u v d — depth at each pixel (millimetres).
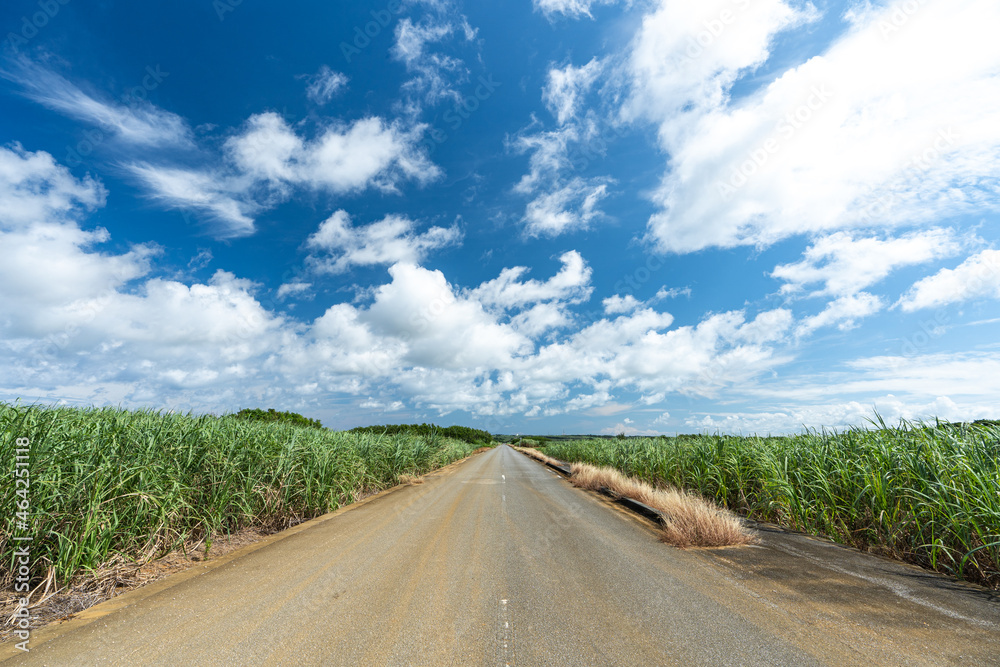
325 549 5809
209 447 6832
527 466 24672
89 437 5320
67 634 3229
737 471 8742
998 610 3545
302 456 8750
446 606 3748
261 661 2795
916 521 5090
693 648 2926
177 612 3645
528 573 4691
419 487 13492
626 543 6070
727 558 5234
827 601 3768
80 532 4352
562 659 2799
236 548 5969
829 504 6562
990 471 5000
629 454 15414
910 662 2701
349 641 3082
